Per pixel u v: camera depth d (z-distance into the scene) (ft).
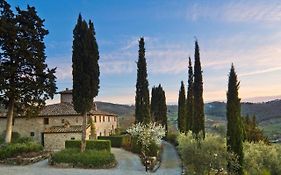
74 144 159.43
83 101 130.11
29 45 142.20
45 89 146.92
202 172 92.73
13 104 145.48
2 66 138.21
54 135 177.06
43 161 130.82
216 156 92.73
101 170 110.63
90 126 198.80
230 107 104.99
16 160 119.24
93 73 132.36
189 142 103.55
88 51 132.26
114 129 267.39
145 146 145.59
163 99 261.03
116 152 172.04
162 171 113.60
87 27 133.90
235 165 95.86
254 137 184.96
